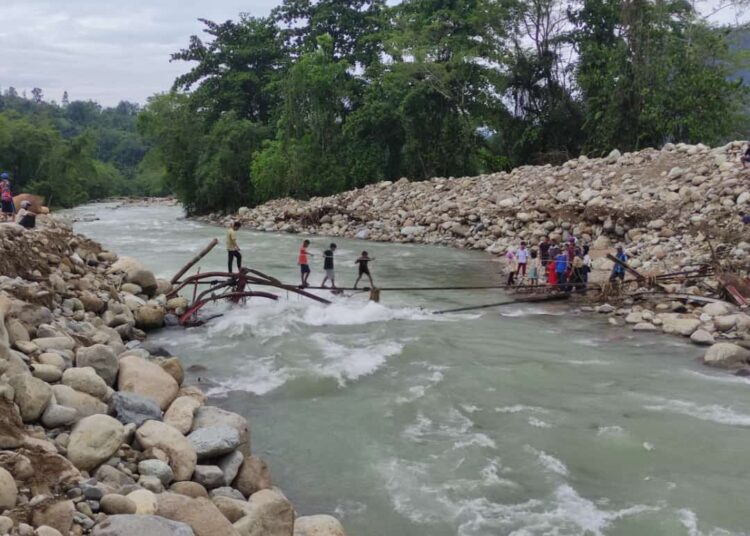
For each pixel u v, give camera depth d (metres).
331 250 17.70
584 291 18.27
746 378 11.48
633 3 36.81
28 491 5.36
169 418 7.94
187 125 51.47
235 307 16.20
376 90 45.66
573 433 9.12
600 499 7.40
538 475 7.93
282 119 46.28
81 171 71.88
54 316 11.37
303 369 11.61
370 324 15.05
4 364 6.89
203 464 7.27
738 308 15.33
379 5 54.88
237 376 11.34
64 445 6.49
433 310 16.67
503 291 19.11
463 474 7.94
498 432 9.15
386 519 6.98
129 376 8.85
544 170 32.97
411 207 34.28
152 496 5.70
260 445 8.72
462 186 34.59
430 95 43.91
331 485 7.69
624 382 11.25
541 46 43.16
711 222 21.27
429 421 9.51
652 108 36.22
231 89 55.91
